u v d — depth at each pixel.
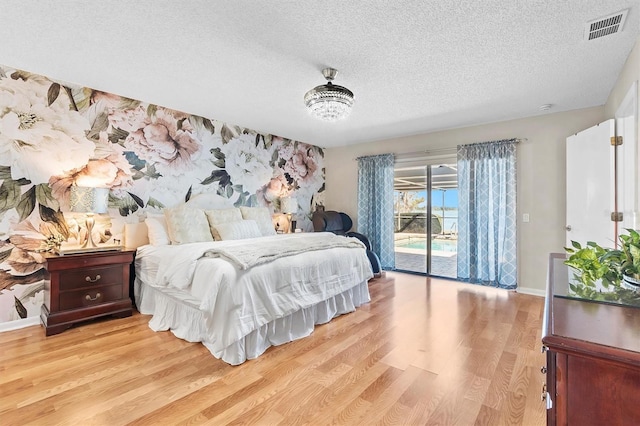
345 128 4.59
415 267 5.22
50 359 2.16
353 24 1.97
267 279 2.38
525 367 2.07
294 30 2.04
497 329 2.73
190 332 2.47
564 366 0.73
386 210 5.15
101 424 1.52
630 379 0.65
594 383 0.69
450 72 2.65
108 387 1.83
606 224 2.87
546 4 1.76
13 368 2.03
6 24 2.00
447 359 2.19
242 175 4.62
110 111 3.29
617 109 2.82
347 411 1.63
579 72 2.65
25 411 1.60
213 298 2.15
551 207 3.77
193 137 4.01
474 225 4.26
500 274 4.05
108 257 2.90
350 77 2.75
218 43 2.22
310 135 5.07
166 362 2.13
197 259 2.45
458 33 2.06
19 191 2.76
